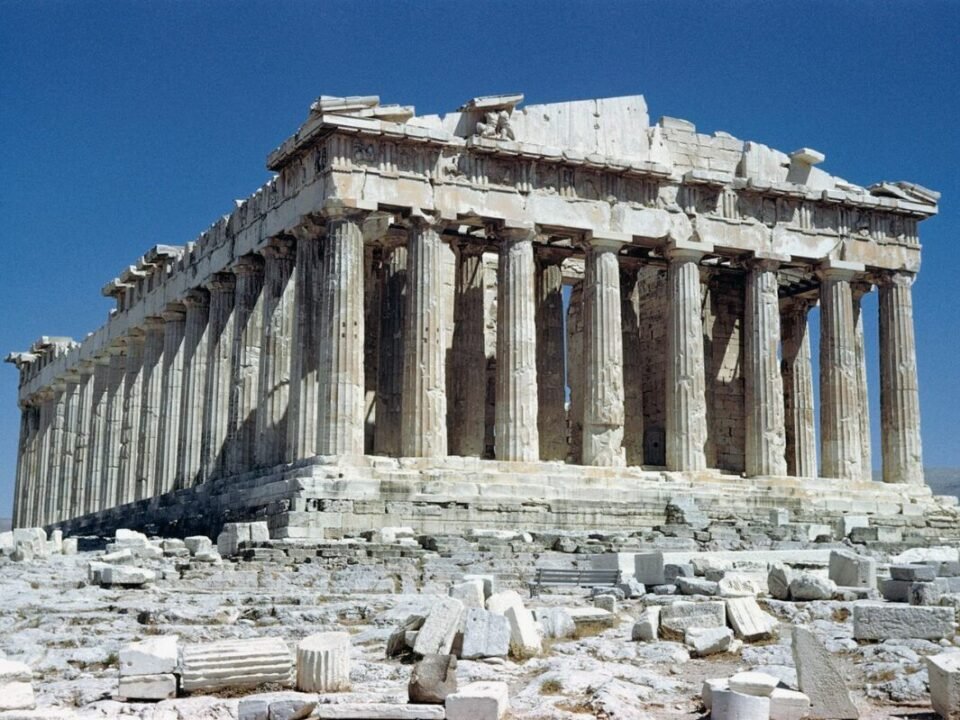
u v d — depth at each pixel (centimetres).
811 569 3506
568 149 5300
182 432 6225
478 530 4294
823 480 5534
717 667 2264
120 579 3100
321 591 3158
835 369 5734
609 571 3344
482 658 2234
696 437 5409
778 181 5744
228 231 5888
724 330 6297
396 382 5522
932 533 5134
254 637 2462
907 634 2384
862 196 5834
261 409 5338
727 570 3231
